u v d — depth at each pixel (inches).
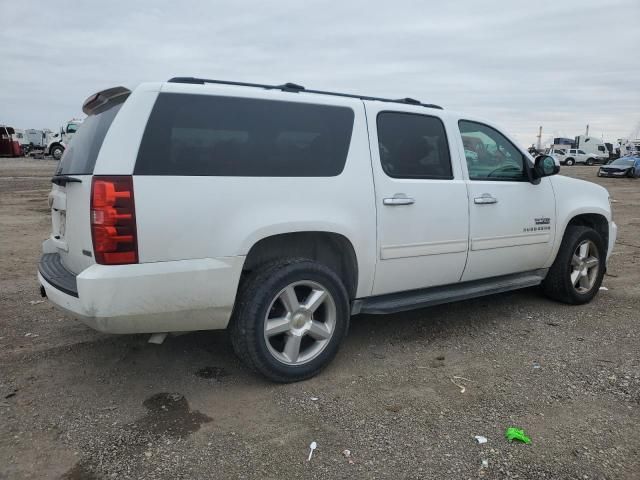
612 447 116.5
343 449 114.7
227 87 136.9
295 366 143.7
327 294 146.4
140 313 122.7
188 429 121.6
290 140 143.5
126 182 119.3
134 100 124.3
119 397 136.0
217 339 174.4
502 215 187.8
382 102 165.5
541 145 2982.3
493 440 118.7
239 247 131.2
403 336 182.5
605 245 231.5
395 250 160.7
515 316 204.8
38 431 119.6
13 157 1567.4
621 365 159.2
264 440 117.6
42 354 161.3
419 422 126.0
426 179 169.2
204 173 128.7
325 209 145.2
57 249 157.6
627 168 1274.6
